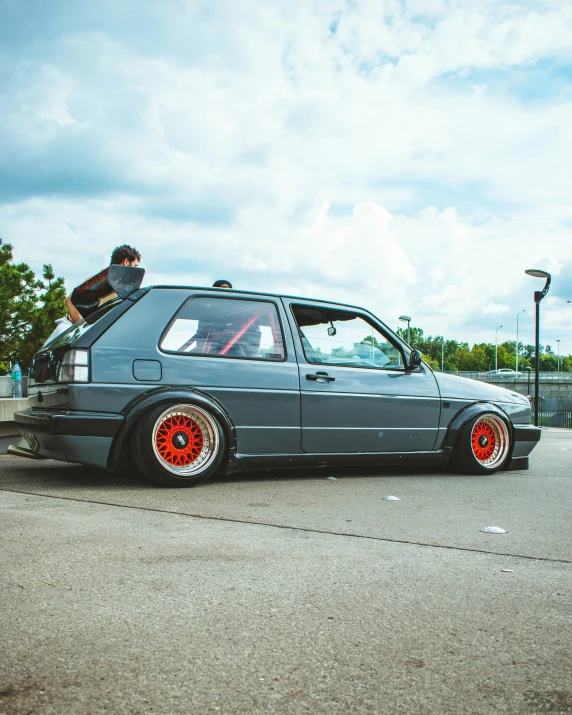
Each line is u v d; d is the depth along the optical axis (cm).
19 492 450
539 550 327
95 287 617
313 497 461
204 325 520
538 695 177
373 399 569
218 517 381
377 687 180
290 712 166
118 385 476
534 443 657
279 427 528
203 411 496
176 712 165
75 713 163
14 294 2786
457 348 17412
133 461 490
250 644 205
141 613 228
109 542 315
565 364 18262
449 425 605
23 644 201
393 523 382
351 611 235
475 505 448
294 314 560
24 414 518
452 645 208
